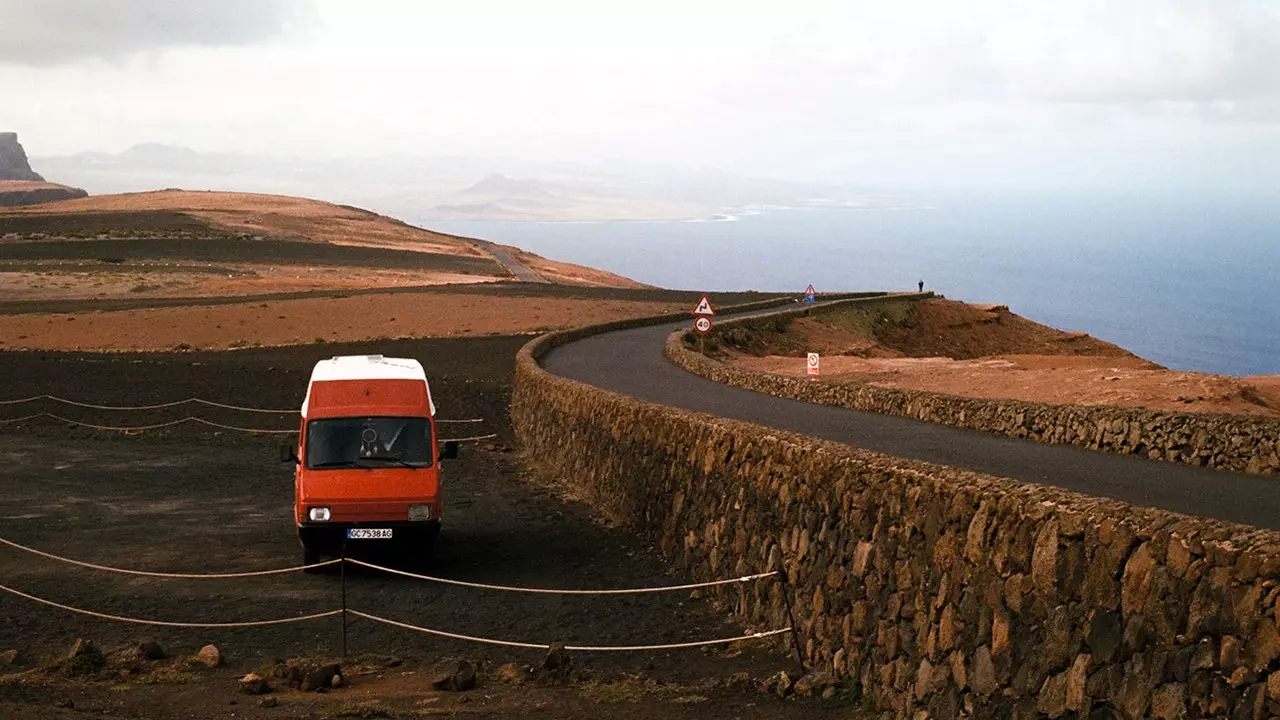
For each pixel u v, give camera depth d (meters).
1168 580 8.08
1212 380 33.41
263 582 19.31
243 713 11.51
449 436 39.06
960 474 11.30
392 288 108.50
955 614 10.57
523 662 14.55
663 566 19.80
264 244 182.75
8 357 54.50
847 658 12.53
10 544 20.31
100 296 115.62
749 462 16.88
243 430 39.72
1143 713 8.08
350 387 20.95
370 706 11.76
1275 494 15.76
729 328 68.00
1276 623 7.13
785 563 14.77
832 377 47.38
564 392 31.06
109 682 12.91
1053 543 9.34
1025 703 9.36
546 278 171.62
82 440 37.44
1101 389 34.19
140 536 23.36
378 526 19.56
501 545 22.41
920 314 103.38
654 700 12.28
